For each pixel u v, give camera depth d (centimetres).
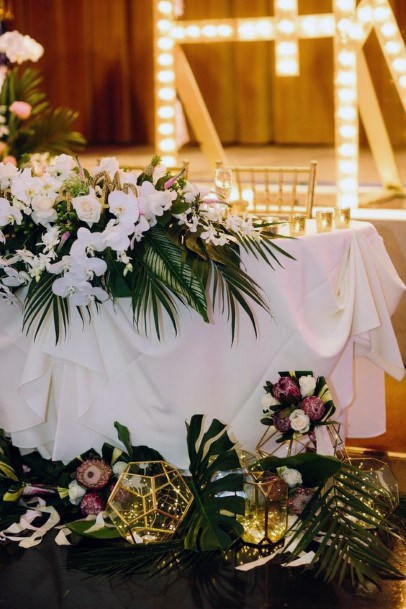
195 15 697
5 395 285
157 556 253
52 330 272
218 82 700
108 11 719
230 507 258
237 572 245
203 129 501
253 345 281
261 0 677
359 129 673
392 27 431
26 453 294
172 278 258
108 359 274
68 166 271
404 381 406
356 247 296
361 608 227
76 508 278
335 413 301
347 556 244
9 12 592
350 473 272
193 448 274
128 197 254
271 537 257
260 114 689
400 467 314
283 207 442
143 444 280
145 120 737
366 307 296
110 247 257
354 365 321
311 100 678
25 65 730
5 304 277
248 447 288
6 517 273
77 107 736
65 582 241
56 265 255
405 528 267
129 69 729
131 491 260
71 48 726
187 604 230
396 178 494
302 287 286
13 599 234
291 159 618
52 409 288
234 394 283
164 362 273
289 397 273
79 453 283
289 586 237
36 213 262
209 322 273
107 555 254
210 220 273
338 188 441
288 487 266
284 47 428
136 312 270
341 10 418
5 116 509
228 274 267
